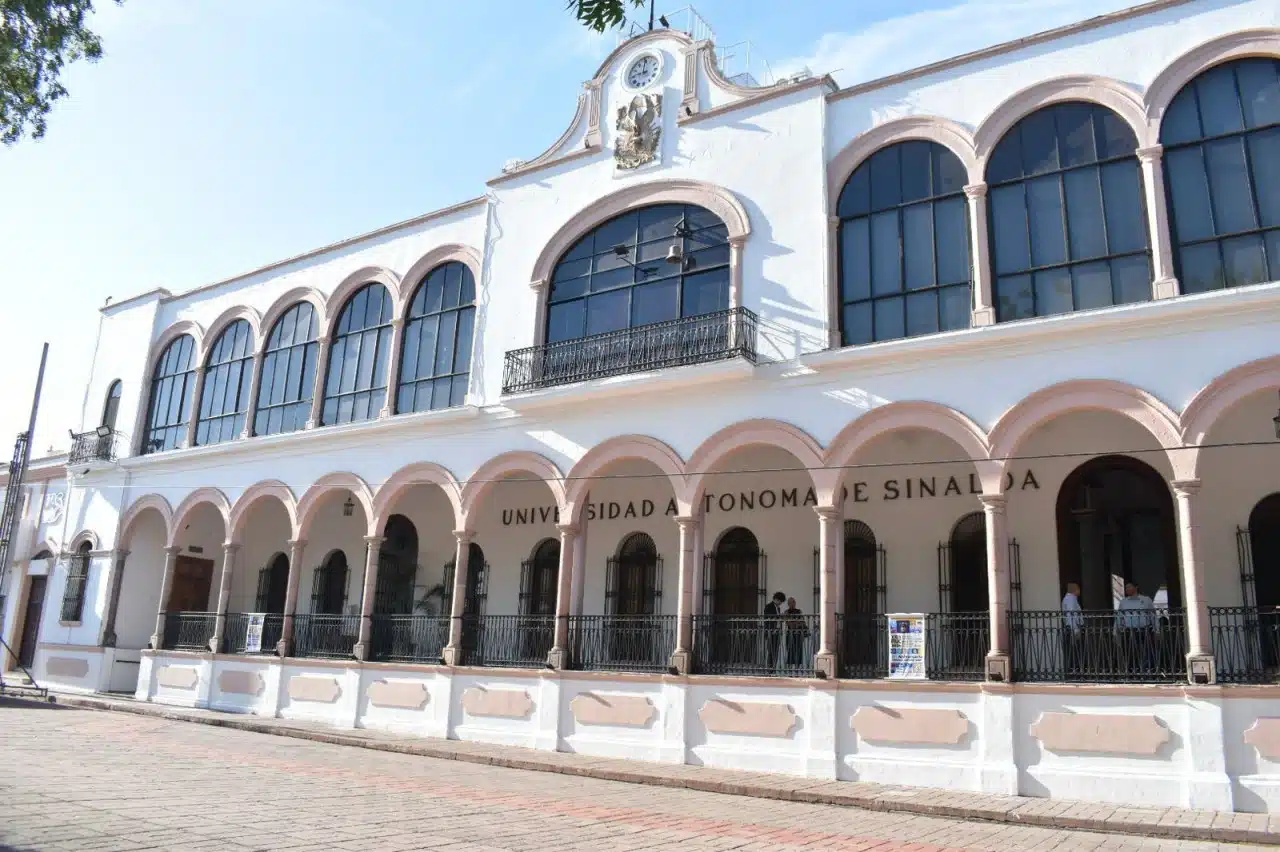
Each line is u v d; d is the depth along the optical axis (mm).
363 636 20141
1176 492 12617
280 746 16656
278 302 24703
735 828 10359
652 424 17094
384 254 22844
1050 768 12609
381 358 22297
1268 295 12203
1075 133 14711
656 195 18500
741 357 15844
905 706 13734
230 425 24969
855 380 15188
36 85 11531
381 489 20797
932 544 16078
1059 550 15039
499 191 20875
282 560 25797
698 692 15492
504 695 17672
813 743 14258
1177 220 13656
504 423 19125
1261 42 13422
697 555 16359
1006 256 14844
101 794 10289
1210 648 12133
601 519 19609
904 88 16234
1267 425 14023
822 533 14953
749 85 19188
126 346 28453
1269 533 13836
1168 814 11234
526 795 12203
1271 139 13258
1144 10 14328
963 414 14156
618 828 9992
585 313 19141
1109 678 13031
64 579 27016
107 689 24953
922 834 10445
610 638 17359
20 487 26734
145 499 25766
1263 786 11391
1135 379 13039
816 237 16344
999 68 15375
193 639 23734
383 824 9414
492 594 20875
